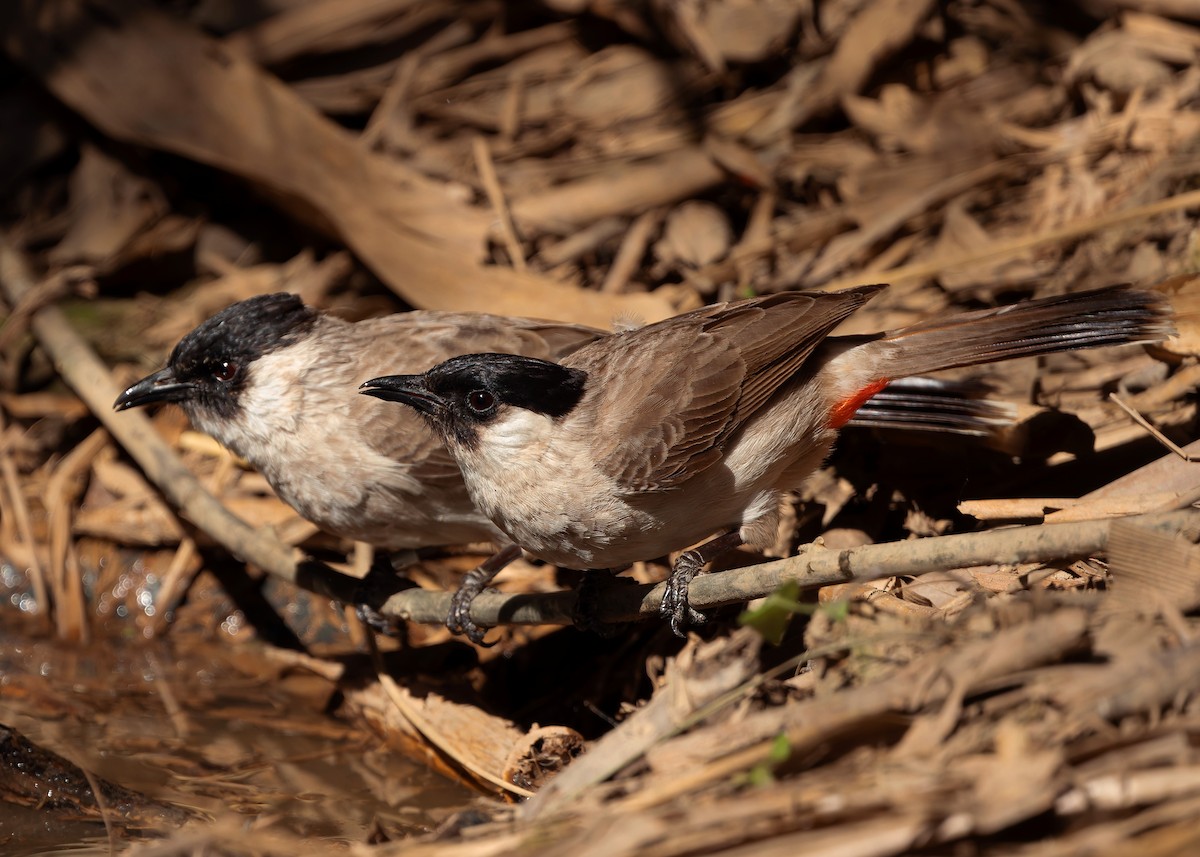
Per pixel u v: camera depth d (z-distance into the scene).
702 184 13.85
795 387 9.18
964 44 14.43
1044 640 6.43
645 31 15.19
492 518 8.92
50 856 8.26
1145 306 9.09
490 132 15.05
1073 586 7.90
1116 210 11.73
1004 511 8.88
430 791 9.62
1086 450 9.77
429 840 7.11
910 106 14.02
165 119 14.23
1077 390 10.59
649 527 8.70
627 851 6.03
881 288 9.67
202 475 12.85
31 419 13.52
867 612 7.76
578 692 10.38
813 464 9.61
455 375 8.65
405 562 10.85
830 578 7.65
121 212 14.73
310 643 11.86
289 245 14.88
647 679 10.02
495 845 6.64
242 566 12.30
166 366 10.52
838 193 13.61
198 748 10.32
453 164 14.64
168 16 14.48
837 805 5.90
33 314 13.93
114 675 11.59
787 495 9.79
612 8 15.27
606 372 8.88
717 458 8.64
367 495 10.02
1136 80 12.84
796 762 6.60
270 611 12.06
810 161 13.88
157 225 14.72
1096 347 9.11
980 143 13.35
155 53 14.35
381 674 10.66
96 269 14.39
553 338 10.48
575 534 8.67
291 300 10.45
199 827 8.77
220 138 14.09
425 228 13.51
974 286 11.96
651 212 13.88
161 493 12.61
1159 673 6.19
